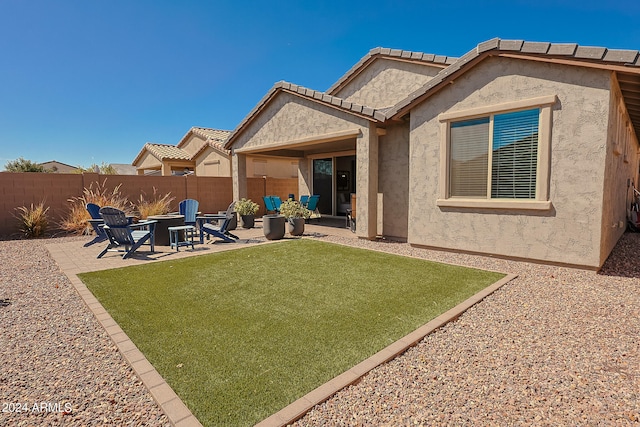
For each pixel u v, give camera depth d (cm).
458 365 327
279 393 277
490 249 763
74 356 345
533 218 698
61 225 1222
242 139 1480
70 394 282
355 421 250
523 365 327
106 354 349
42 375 310
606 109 602
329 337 375
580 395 281
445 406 267
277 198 1531
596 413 259
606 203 649
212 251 864
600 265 639
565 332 397
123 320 424
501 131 733
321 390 281
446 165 820
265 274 638
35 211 1152
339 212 1633
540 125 670
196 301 492
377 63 1368
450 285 566
